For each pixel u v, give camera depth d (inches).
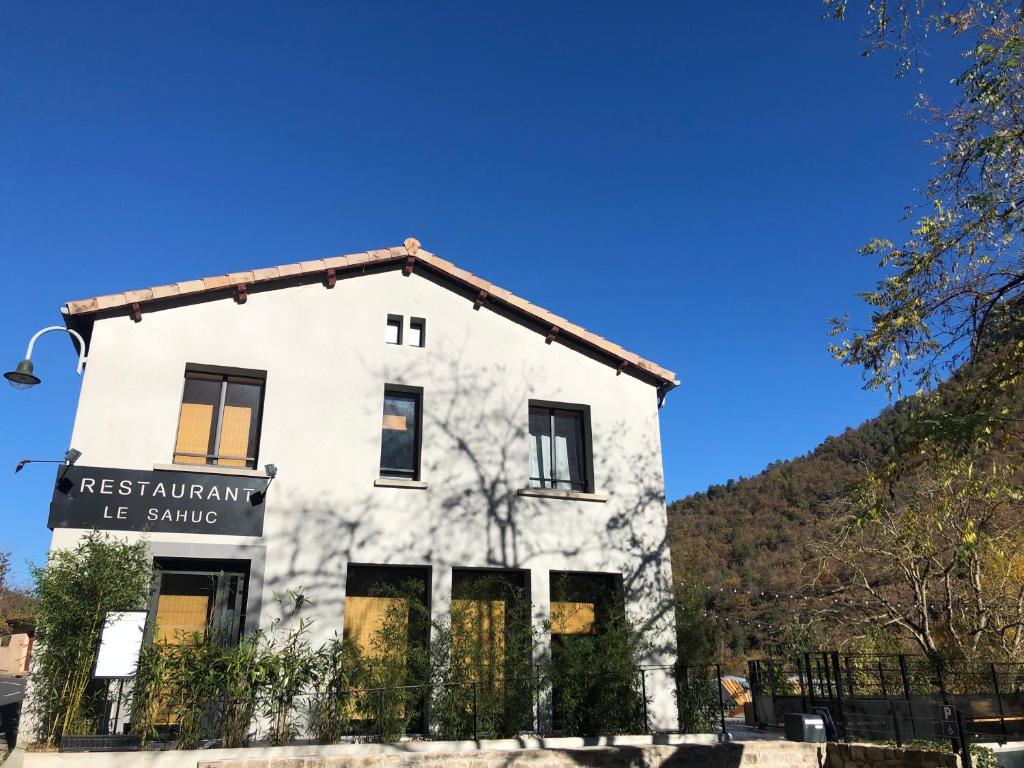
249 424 490.6
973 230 393.1
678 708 509.0
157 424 455.8
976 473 397.4
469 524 512.4
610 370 596.7
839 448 2289.6
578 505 550.0
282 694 387.2
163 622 433.7
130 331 465.7
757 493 2529.5
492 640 493.7
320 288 523.8
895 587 858.1
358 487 490.9
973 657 717.9
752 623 1224.2
